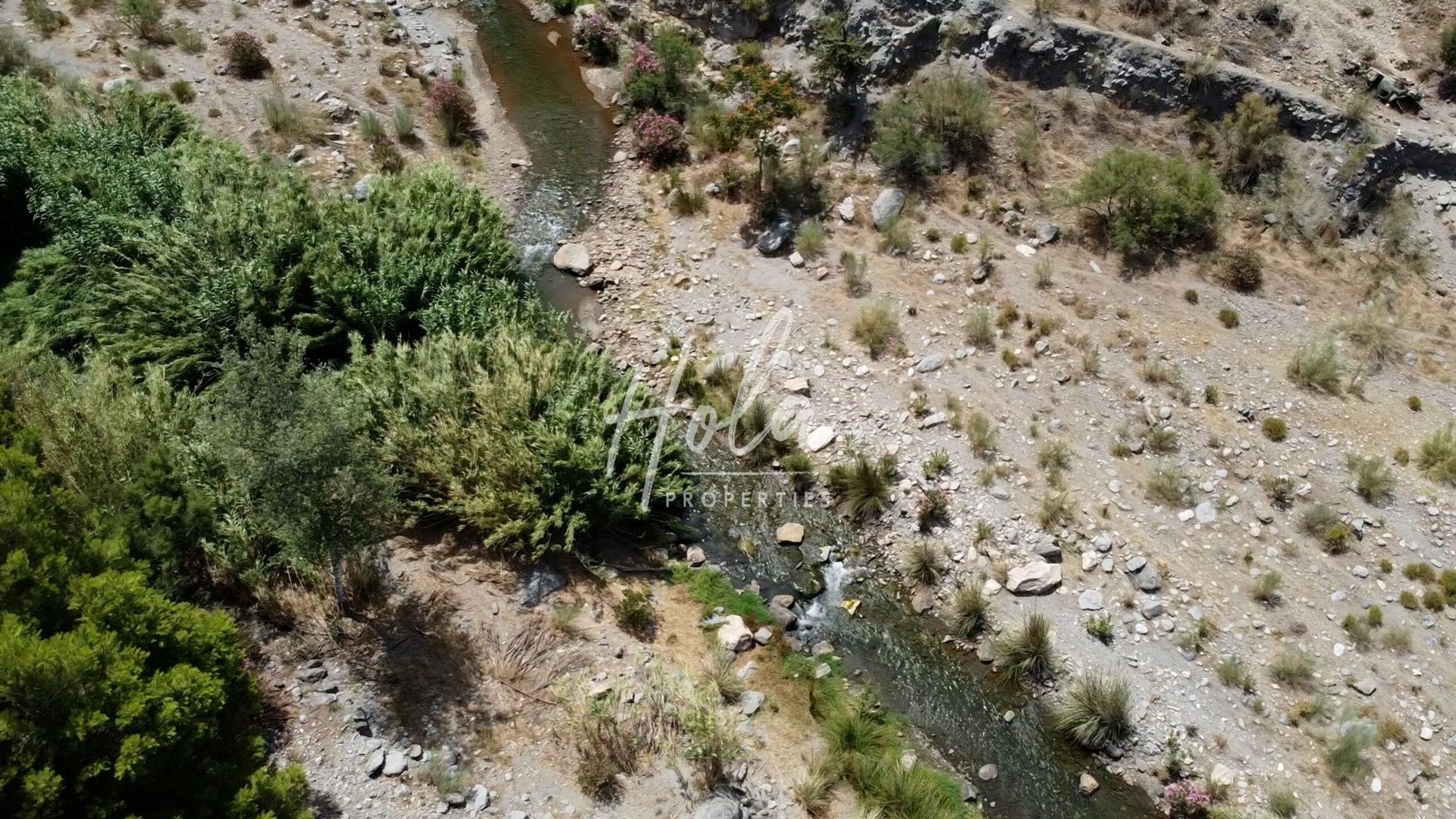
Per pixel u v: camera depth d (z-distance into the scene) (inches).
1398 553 467.5
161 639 311.6
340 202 599.5
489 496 449.1
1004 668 440.5
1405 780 391.2
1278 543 475.5
